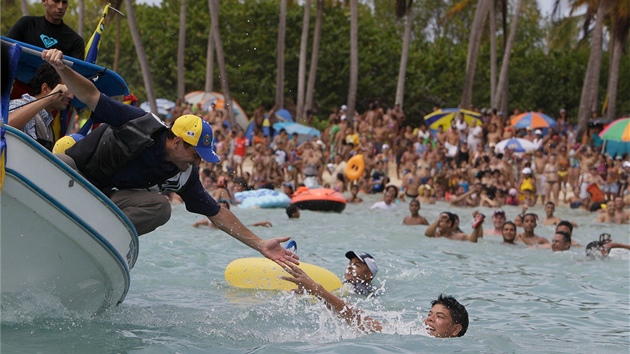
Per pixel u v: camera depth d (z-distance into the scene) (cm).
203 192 668
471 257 1232
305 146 2808
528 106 4850
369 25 4938
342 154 2752
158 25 4841
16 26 789
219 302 823
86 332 643
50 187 581
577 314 830
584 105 3450
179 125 610
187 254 1125
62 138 689
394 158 2978
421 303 876
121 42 4822
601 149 2905
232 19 4656
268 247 674
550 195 2488
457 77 4991
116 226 634
